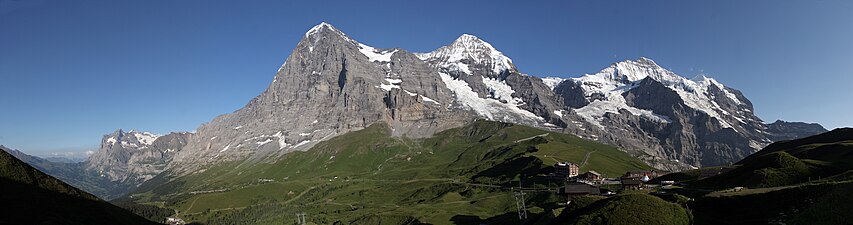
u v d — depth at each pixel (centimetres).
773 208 11300
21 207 13488
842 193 10406
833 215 9919
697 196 14762
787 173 16012
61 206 14750
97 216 15375
